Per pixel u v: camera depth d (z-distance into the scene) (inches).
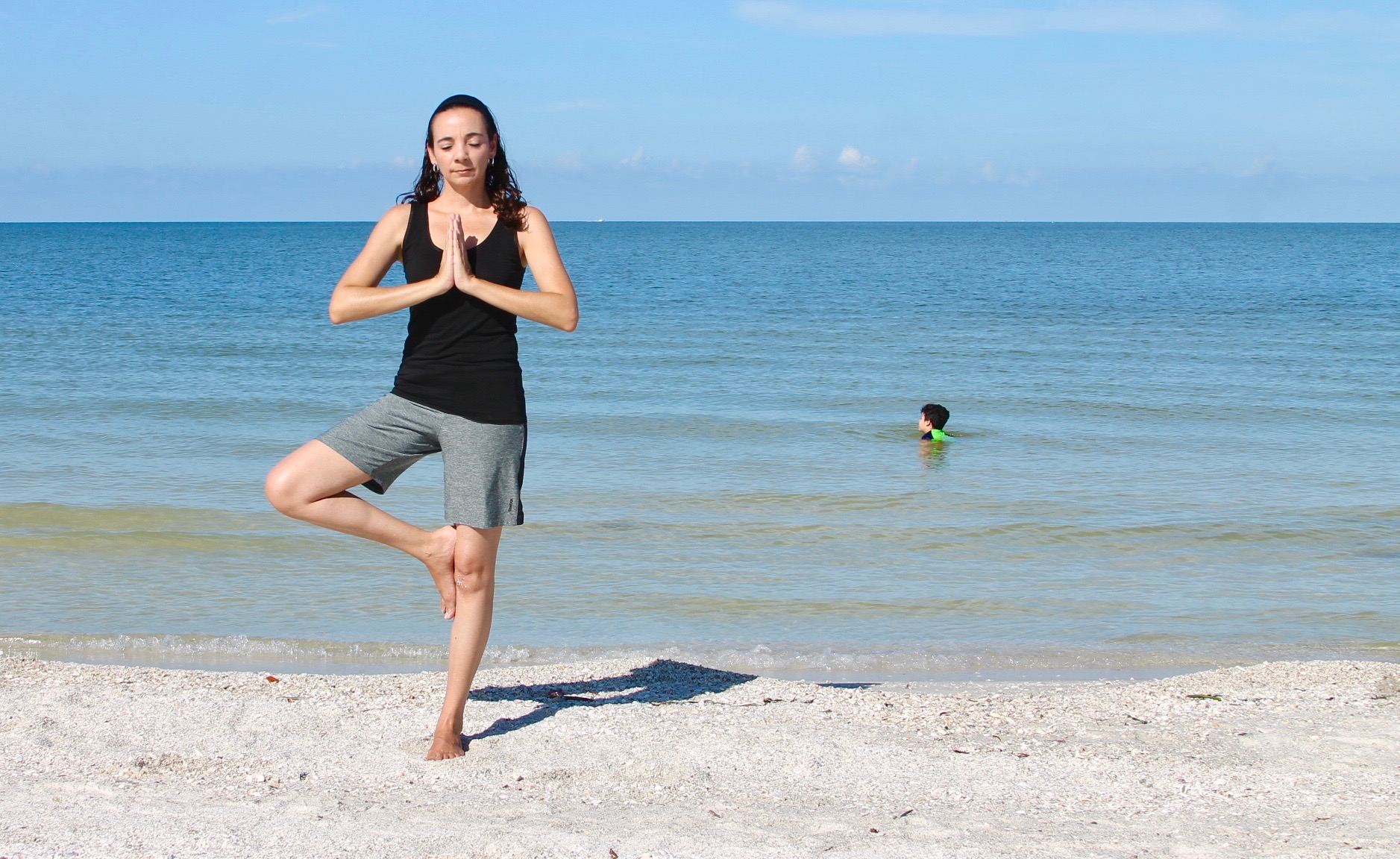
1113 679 269.1
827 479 508.1
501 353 149.4
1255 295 1811.0
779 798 151.6
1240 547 396.5
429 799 148.1
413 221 151.1
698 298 1701.5
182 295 1614.2
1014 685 254.1
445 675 233.3
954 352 1031.0
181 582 339.3
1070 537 408.2
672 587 344.5
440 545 154.2
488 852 128.1
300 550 374.0
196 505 434.9
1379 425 659.4
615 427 641.6
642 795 151.8
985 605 329.7
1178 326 1284.4
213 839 130.3
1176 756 173.3
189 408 682.2
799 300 1680.6
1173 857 130.4
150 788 150.3
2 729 175.9
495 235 149.3
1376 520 432.8
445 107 146.6
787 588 344.8
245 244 4276.6
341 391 762.8
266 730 176.9
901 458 559.8
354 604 320.8
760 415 688.4
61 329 1127.0
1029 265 2945.4
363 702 196.7
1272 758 172.4
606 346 1061.8
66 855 124.2
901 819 143.3
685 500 462.0
